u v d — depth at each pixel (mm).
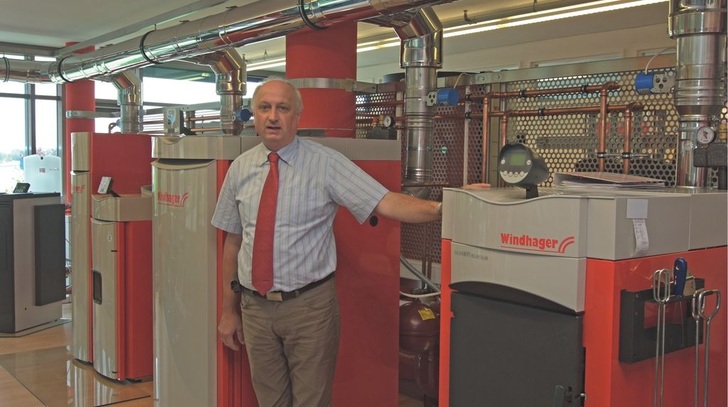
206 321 2820
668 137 2793
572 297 1586
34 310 5605
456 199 1869
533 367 1677
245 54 9477
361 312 3014
